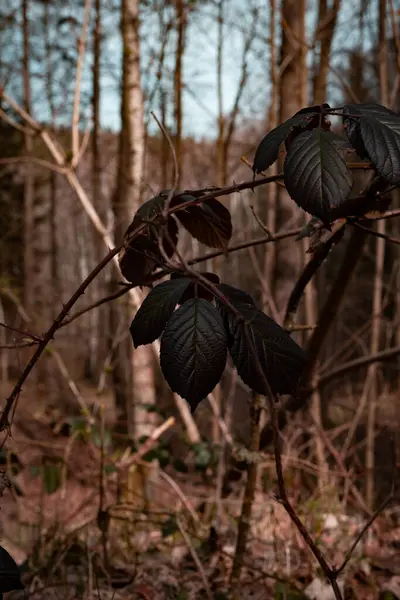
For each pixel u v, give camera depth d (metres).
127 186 4.62
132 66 4.74
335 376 2.29
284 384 0.90
